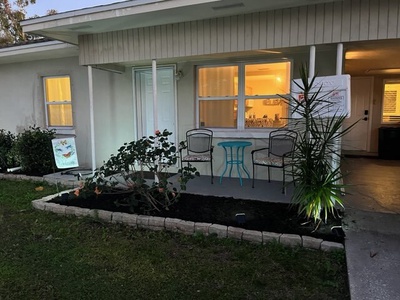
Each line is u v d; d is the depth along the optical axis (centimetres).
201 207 402
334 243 298
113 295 239
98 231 359
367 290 229
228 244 318
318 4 370
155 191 416
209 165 589
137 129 650
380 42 403
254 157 549
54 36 521
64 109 735
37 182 586
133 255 302
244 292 239
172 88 614
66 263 288
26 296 239
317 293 236
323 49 473
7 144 716
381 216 366
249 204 411
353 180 540
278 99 534
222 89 576
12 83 781
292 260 283
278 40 395
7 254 307
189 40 446
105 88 662
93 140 562
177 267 279
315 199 331
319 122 365
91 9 425
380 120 831
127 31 486
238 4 369
